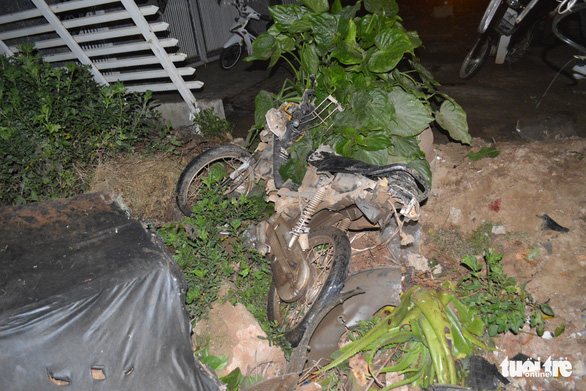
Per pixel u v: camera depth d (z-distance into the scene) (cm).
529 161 397
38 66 476
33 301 200
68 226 251
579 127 489
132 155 471
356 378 267
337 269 296
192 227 355
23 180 414
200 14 951
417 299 286
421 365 272
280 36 403
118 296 209
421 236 383
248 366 290
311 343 293
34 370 199
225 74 869
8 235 242
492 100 599
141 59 567
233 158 427
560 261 327
